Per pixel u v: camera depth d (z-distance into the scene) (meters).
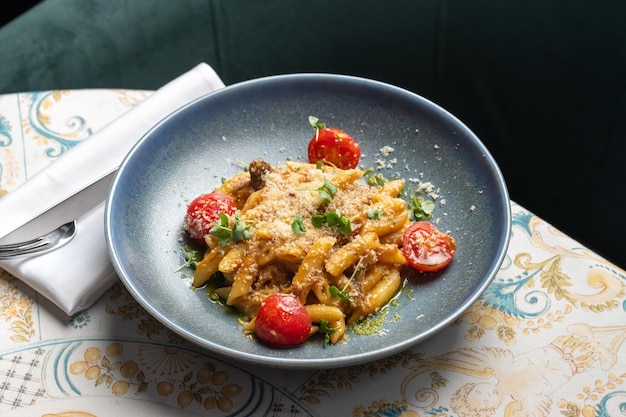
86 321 0.61
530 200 0.95
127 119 0.70
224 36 0.95
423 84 0.94
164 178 0.66
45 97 0.77
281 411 0.57
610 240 0.91
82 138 0.74
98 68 0.94
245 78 0.97
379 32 0.91
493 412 0.56
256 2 0.92
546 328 0.60
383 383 0.58
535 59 0.88
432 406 0.57
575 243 0.65
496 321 0.61
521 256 0.65
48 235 0.62
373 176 0.68
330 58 0.94
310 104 0.70
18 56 0.91
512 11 0.86
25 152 0.72
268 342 0.56
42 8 0.92
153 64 0.96
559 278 0.63
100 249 0.63
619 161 0.87
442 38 0.91
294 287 0.59
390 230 0.62
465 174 0.65
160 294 0.59
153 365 0.59
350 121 0.70
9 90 0.92
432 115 0.67
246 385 0.58
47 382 0.58
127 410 0.56
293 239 0.60
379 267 0.61
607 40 0.83
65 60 0.93
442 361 0.59
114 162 0.69
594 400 0.57
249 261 0.60
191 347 0.60
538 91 0.89
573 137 0.89
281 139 0.70
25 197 0.65
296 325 0.56
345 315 0.59
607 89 0.85
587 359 0.58
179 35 0.94
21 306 0.62
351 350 0.56
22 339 0.60
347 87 0.70
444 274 0.61
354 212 0.62
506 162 0.95
